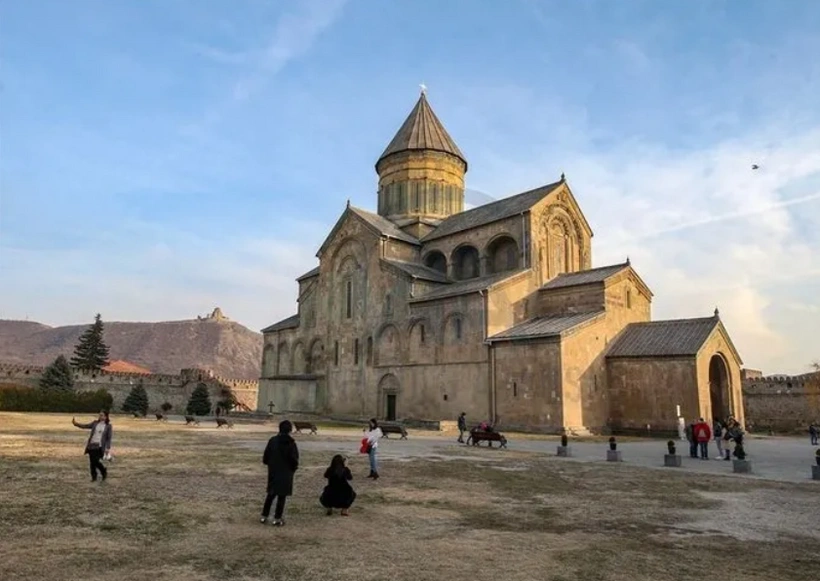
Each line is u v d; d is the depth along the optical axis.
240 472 17.08
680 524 11.62
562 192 48.78
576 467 20.23
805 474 19.23
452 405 42.38
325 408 52.94
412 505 12.97
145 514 11.47
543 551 9.40
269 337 62.09
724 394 39.59
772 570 8.60
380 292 49.59
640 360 38.91
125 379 63.59
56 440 25.39
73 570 7.99
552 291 44.38
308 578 7.83
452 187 57.84
